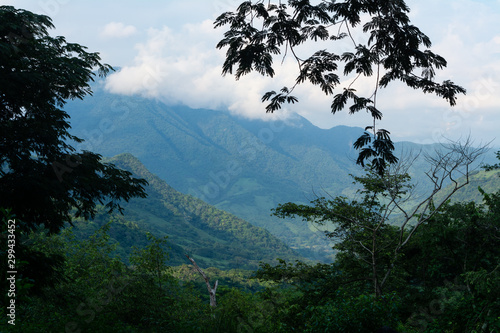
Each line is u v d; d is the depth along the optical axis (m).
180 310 11.71
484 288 9.53
